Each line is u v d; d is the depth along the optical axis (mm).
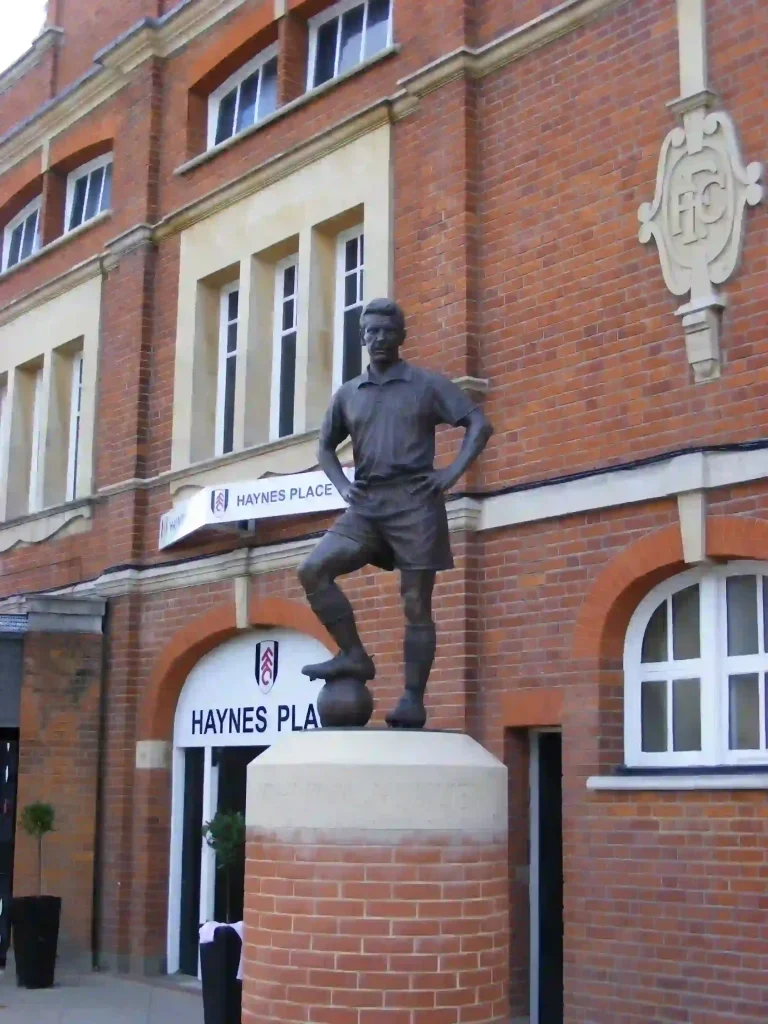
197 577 14000
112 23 17141
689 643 9812
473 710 10766
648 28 10422
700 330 9578
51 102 17609
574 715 10094
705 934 9016
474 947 6555
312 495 12352
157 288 15523
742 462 9211
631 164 10391
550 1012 10445
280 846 6695
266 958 6656
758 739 9312
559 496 10406
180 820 14352
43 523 16703
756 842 8836
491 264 11398
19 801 14312
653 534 9734
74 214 17984
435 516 7180
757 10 9688
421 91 12086
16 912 13547
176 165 15492
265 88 14930
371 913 6465
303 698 12859
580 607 10180
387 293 12117
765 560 9172
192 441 14586
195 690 14312
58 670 14758
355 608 11891
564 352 10656
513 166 11352
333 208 13039
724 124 9711
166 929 14156
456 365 11328
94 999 12742
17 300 17922
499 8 11711
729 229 9562
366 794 6555
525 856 10633
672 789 9312
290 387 13992
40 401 17734
